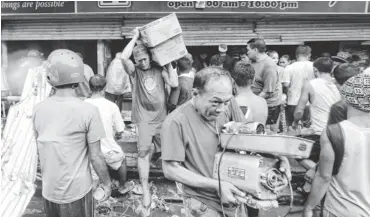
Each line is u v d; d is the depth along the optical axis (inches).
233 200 70.1
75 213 99.0
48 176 96.0
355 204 79.7
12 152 152.9
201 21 293.3
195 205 80.3
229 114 84.0
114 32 296.4
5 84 257.3
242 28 294.0
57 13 283.6
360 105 76.3
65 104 94.9
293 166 172.1
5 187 135.8
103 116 153.0
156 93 147.6
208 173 77.1
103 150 153.6
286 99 225.5
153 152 169.5
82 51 331.3
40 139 94.7
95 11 280.7
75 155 96.3
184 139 76.0
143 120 150.5
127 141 207.0
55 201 97.2
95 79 155.3
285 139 63.0
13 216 122.4
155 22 138.6
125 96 277.4
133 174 186.1
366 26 291.4
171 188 174.6
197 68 319.6
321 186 83.4
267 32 295.0
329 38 294.5
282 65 274.8
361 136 77.3
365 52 298.8
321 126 141.8
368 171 78.8
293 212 149.6
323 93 140.7
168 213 152.8
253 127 72.1
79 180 98.0
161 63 141.7
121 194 167.3
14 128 166.4
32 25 301.1
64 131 94.1
